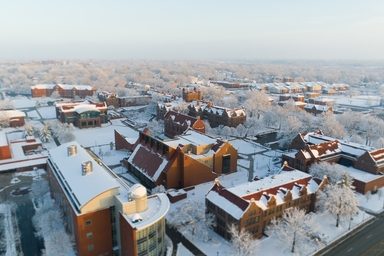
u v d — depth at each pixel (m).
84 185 67.12
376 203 91.44
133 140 140.50
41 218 78.19
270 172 117.25
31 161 122.56
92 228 62.41
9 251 67.69
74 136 152.50
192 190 100.00
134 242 56.19
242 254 63.78
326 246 70.50
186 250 68.88
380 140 131.50
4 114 184.38
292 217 69.38
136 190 60.22
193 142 116.00
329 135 148.38
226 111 172.88
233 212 70.44
